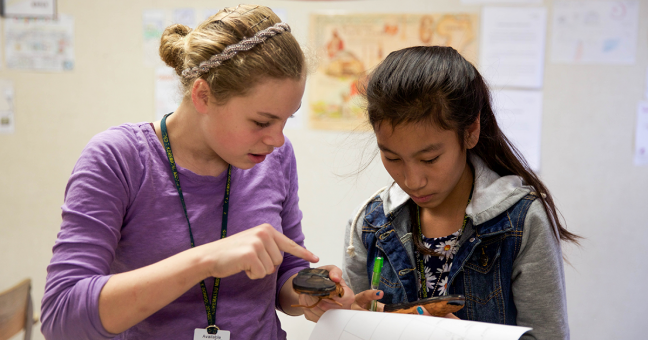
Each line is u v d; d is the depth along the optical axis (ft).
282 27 2.43
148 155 2.61
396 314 2.38
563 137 6.98
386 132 2.65
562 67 6.89
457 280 2.91
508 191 2.84
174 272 2.14
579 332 7.21
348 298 2.66
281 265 3.22
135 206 2.54
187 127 2.62
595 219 7.07
